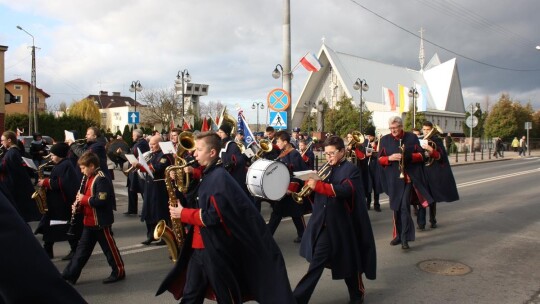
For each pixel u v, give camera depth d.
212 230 3.36
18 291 1.63
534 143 58.34
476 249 7.04
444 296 5.04
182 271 3.68
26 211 7.38
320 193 4.32
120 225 8.92
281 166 4.24
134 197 10.01
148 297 4.96
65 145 6.16
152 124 50.56
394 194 7.07
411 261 6.38
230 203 3.29
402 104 50.03
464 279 5.61
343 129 44.34
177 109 47.44
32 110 37.34
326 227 4.40
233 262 3.43
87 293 5.07
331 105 57.75
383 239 7.71
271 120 12.09
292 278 5.64
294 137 14.32
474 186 15.23
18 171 7.31
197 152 3.50
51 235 6.11
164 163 6.91
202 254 3.45
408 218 6.95
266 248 3.37
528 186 15.22
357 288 4.59
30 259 1.67
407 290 5.22
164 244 7.31
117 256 5.45
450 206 11.15
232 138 8.02
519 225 8.88
